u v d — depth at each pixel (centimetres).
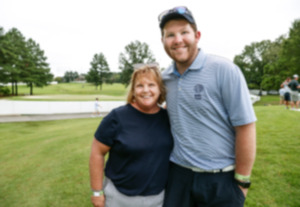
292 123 549
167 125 169
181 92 144
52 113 1903
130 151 152
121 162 159
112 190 163
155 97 159
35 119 1518
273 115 689
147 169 154
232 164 142
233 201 139
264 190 256
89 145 604
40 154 559
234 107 128
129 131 154
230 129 141
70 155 519
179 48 138
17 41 4588
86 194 317
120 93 5131
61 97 3438
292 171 287
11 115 1672
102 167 167
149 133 157
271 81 4175
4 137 911
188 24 136
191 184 147
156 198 161
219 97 133
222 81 130
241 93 125
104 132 157
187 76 141
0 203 317
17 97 3441
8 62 3494
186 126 145
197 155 143
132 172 154
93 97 3453
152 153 155
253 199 242
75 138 720
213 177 141
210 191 141
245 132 129
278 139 421
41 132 995
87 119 1540
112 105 2239
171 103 156
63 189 338
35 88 6556
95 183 165
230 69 127
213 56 138
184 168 151
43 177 398
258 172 298
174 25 137
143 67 160
